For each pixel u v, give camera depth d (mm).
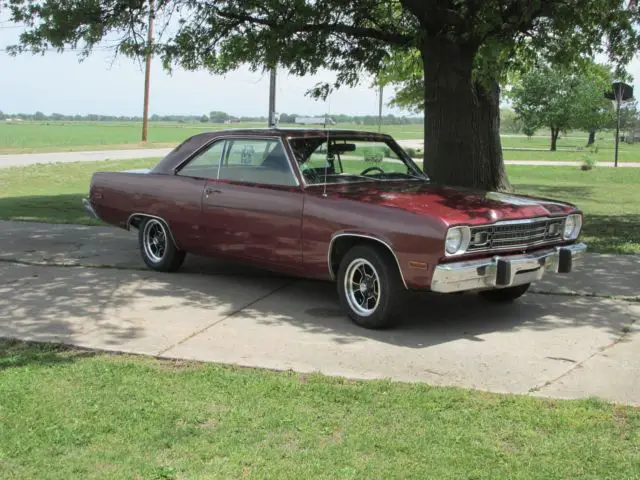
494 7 9359
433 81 10359
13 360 5062
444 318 6305
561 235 6273
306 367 4984
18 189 19656
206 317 6266
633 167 31344
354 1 10641
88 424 3953
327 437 3816
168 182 7609
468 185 10430
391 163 7223
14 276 7793
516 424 3975
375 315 5820
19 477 3359
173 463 3502
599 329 5969
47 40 10797
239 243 6902
